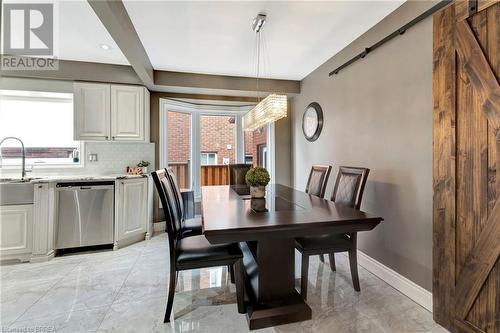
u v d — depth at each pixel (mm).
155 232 3891
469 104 1546
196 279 2373
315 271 2518
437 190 1753
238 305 1834
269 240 1801
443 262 1706
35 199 2760
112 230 3129
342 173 2449
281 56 3182
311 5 2129
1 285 2234
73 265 2660
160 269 2572
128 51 2438
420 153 1985
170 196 1954
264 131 4824
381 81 2398
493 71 1421
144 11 2174
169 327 1691
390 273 2256
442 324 1703
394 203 2242
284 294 1830
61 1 2002
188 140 4484
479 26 1483
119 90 3420
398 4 2135
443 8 1774
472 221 1534
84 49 2893
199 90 3895
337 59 3100
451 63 1644
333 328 1682
